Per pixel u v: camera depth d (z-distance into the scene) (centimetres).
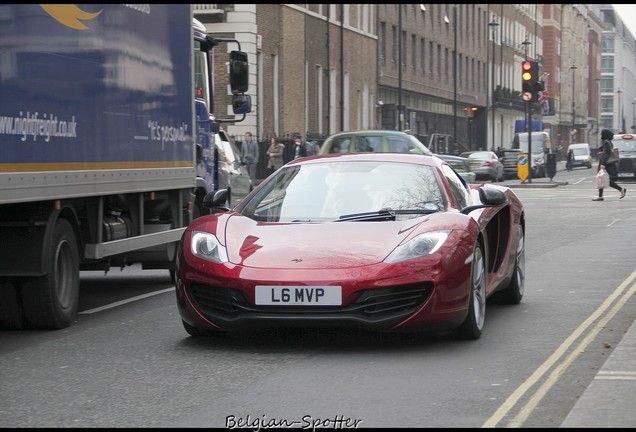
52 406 693
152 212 1328
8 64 876
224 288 872
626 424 626
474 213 977
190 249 905
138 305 1210
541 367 809
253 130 4522
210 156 1612
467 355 859
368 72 6341
